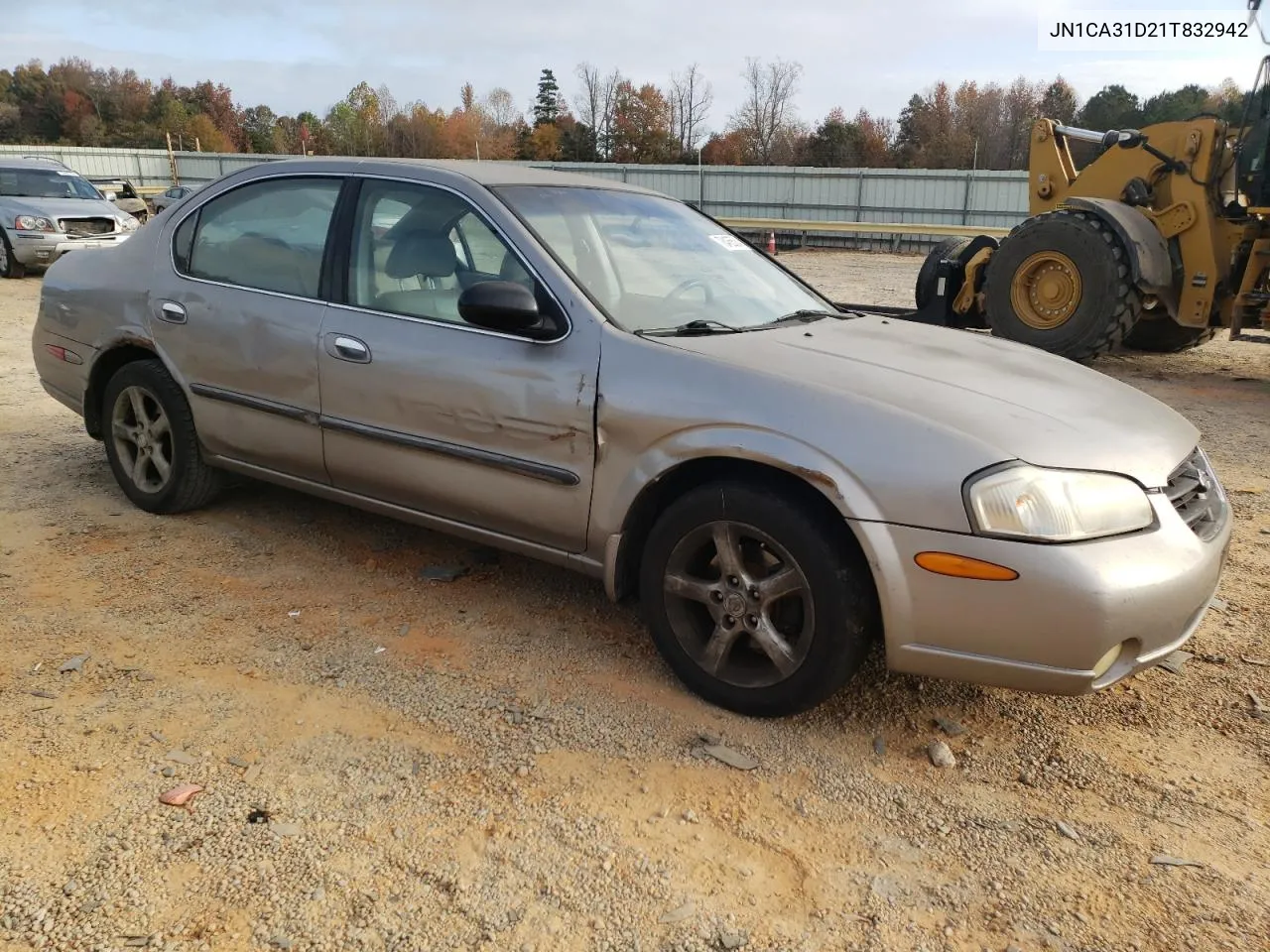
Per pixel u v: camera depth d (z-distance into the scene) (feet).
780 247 92.48
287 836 7.67
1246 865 7.68
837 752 9.09
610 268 11.10
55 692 9.66
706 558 9.87
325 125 247.29
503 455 10.50
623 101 208.44
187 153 133.28
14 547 13.30
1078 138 31.30
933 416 8.61
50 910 6.82
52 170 51.19
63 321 15.24
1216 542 9.10
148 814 7.86
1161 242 27.55
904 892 7.30
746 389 9.11
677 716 9.60
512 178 11.89
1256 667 10.78
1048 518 8.04
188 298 13.38
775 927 6.91
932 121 205.98
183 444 13.88
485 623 11.50
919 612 8.39
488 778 8.50
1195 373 29.86
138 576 12.51
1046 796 8.52
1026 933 6.92
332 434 11.96
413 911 6.95
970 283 32.04
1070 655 8.07
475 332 10.66
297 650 10.73
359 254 11.85
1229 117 27.63
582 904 7.06
